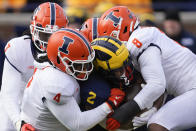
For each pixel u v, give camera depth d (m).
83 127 11.86
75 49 11.78
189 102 13.06
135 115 12.49
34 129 12.14
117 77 12.29
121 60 12.12
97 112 11.97
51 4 13.84
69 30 12.01
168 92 13.88
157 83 12.27
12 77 13.66
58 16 13.62
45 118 12.38
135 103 12.22
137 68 13.05
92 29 13.72
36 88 12.22
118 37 13.18
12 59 13.67
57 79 11.76
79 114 11.85
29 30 14.37
